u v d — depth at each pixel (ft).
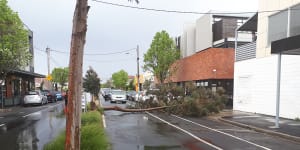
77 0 16.34
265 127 45.96
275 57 61.36
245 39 109.81
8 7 75.92
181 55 137.59
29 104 99.09
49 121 52.60
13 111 75.20
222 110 74.95
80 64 16.22
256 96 68.80
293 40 40.57
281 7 59.98
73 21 16.43
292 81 55.88
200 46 126.62
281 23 60.18
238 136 39.68
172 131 43.42
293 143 35.24
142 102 80.28
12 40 77.41
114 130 44.04
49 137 36.19
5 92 101.40
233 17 115.14
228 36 111.24
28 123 49.85
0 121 52.90
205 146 32.40
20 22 79.46
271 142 35.65
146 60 133.08
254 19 74.08
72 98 15.98
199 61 101.71
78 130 16.05
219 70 90.99
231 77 91.40
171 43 131.23
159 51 130.00
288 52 45.60
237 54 78.23
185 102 66.44
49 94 118.32
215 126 49.75
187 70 117.19
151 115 68.44
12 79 105.50
